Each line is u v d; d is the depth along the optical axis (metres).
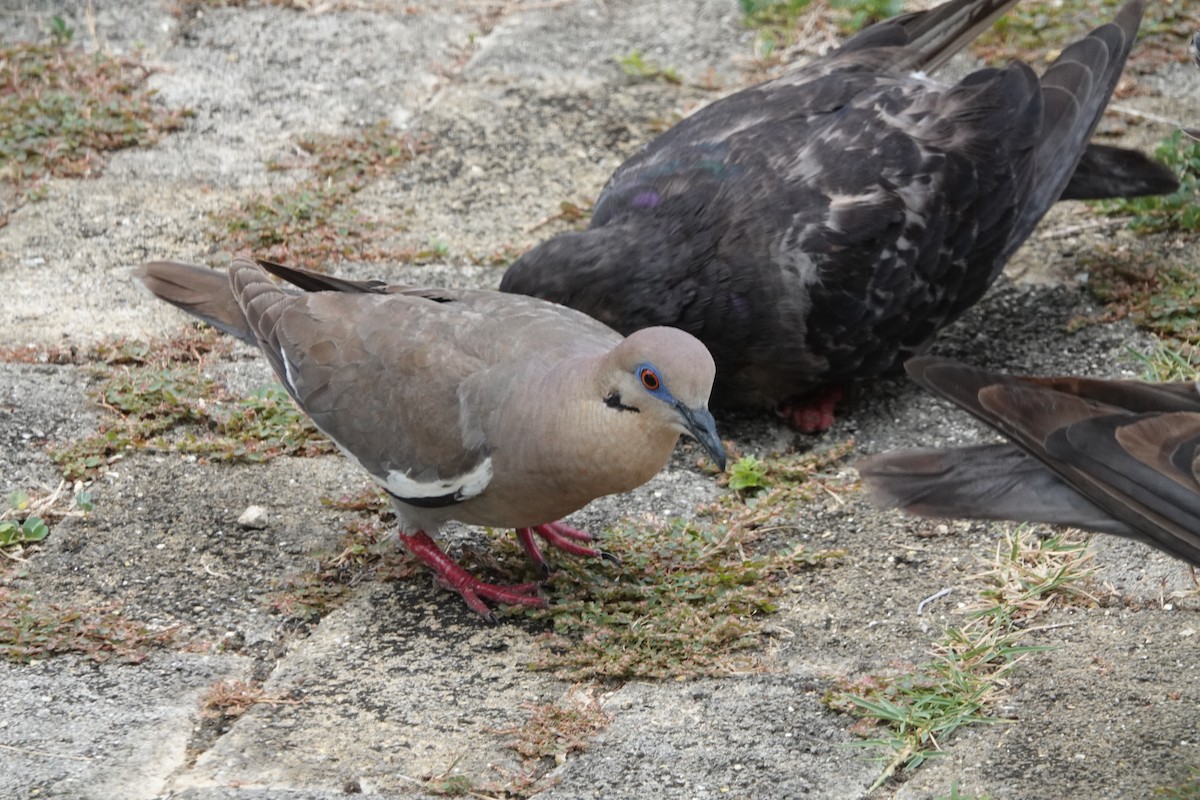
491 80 15.56
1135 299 12.41
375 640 9.27
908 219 11.21
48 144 14.44
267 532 10.28
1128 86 14.92
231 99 15.20
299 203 13.58
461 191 14.03
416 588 9.80
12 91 15.05
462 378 9.12
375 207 13.80
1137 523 6.91
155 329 12.27
